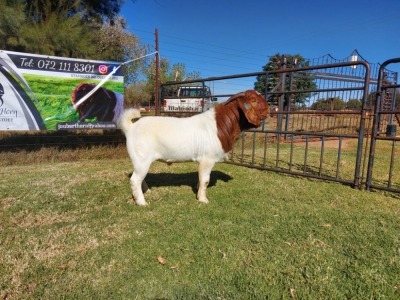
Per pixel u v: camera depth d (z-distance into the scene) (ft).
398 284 7.44
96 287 7.23
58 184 15.79
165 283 7.40
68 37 24.12
